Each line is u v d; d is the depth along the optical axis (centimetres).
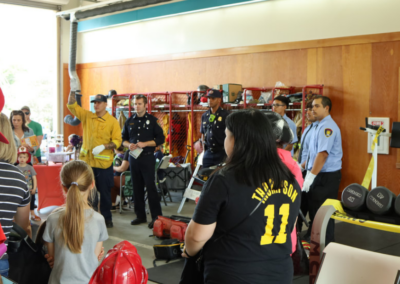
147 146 534
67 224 221
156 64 977
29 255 238
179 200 732
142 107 542
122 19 1020
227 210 156
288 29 754
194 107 873
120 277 178
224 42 852
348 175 681
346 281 207
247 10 810
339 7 688
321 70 713
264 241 158
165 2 876
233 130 165
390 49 638
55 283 222
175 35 937
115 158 678
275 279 158
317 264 288
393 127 490
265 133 162
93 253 230
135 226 543
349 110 680
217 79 867
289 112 761
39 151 718
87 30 1112
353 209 297
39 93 1128
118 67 1059
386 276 197
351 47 677
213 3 844
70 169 236
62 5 1109
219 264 157
